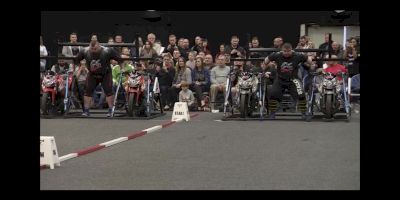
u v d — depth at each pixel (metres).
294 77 14.64
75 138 10.96
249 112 15.12
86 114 15.21
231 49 18.83
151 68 17.50
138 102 15.23
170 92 17.81
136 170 7.77
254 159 8.62
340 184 6.89
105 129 12.42
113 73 17.27
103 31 21.34
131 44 15.45
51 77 15.27
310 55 16.38
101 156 8.89
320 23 20.55
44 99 15.02
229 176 7.39
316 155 8.98
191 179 7.20
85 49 15.09
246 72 14.93
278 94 14.64
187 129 12.43
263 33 21.23
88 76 15.09
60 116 15.17
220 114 16.47
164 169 7.85
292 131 12.06
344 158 8.70
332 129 12.42
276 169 7.85
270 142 10.41
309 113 14.55
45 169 7.83
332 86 14.35
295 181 7.07
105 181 7.08
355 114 16.39
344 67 15.19
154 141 10.54
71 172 7.63
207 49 19.69
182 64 17.73
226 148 9.70
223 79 17.48
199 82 17.77
